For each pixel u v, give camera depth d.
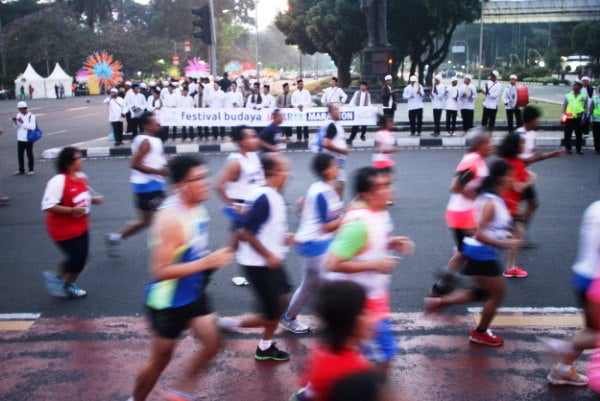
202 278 4.02
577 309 5.96
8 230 9.39
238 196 6.18
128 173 14.21
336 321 2.53
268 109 18.06
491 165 4.98
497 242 4.83
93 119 30.94
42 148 19.11
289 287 4.87
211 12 18.78
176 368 4.94
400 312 5.98
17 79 60.28
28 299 6.52
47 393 4.59
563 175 12.59
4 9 77.94
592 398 4.37
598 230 3.99
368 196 3.99
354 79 48.72
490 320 5.16
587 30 65.12
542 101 32.91
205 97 19.14
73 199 6.17
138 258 7.89
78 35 68.62
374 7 32.56
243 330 5.64
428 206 10.16
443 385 4.58
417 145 17.52
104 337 5.55
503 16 58.94
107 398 4.50
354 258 3.96
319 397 2.52
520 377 4.69
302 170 13.91
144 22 101.94
